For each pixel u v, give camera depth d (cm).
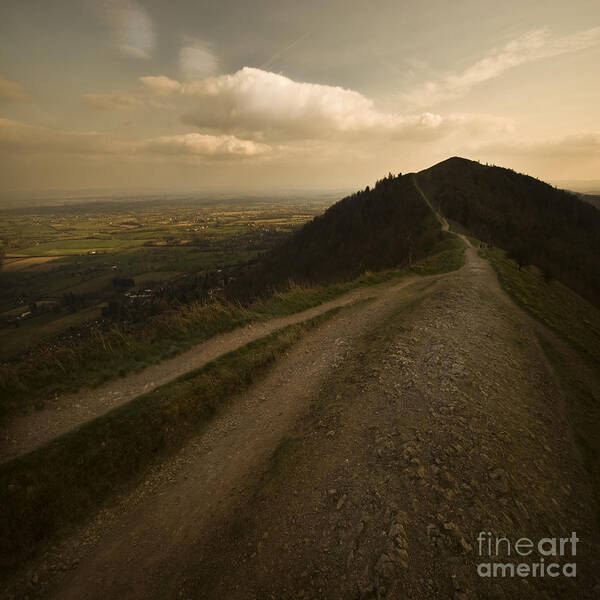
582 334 2247
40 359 1202
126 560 648
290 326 1739
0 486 711
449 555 548
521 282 3122
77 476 795
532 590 526
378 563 529
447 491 662
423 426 853
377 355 1287
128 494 815
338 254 8425
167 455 931
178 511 747
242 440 970
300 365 1398
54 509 730
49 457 796
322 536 599
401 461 736
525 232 7181
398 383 1066
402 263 4909
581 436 1005
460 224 7112
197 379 1166
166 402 1030
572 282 4894
